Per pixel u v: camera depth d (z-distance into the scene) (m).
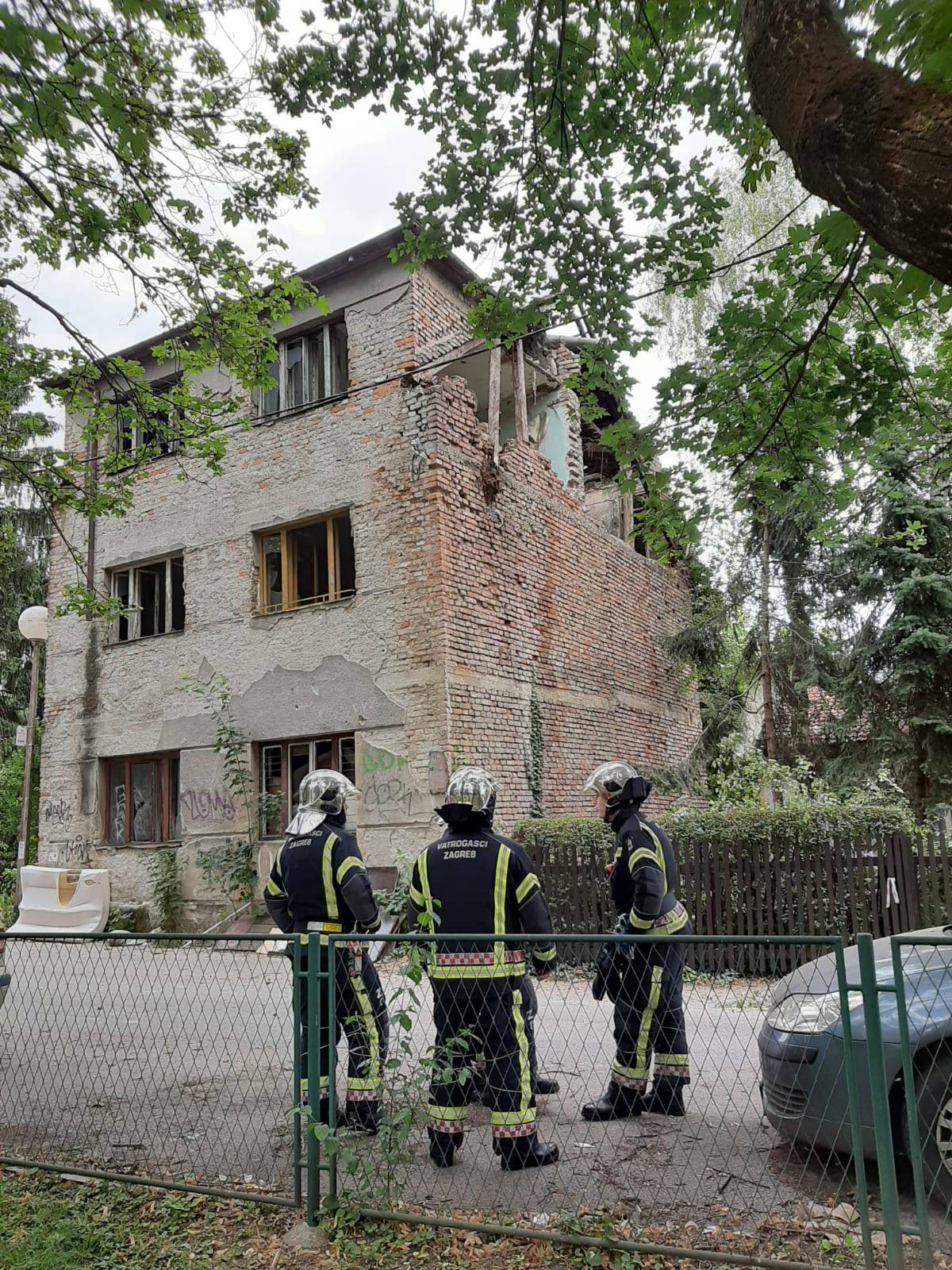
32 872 13.91
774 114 2.74
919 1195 3.09
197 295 7.35
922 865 8.90
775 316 5.72
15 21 4.66
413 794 11.30
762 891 9.30
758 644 17.33
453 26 5.49
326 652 12.31
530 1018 4.39
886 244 2.48
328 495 12.59
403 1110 3.81
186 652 13.76
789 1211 3.62
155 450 8.77
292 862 4.90
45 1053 6.86
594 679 14.75
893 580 14.64
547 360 15.04
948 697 14.47
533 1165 4.21
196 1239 3.70
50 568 15.76
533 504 13.67
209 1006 7.86
